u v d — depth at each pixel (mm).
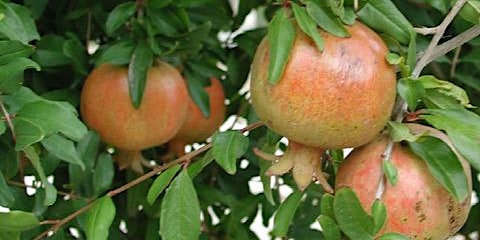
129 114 987
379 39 833
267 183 914
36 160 862
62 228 980
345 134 815
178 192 869
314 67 808
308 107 810
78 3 1056
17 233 871
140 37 999
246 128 883
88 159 990
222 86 1113
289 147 857
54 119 856
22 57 873
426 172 821
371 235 812
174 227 865
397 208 813
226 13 1103
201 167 887
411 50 848
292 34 815
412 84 831
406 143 833
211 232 1135
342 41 815
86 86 999
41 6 1006
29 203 965
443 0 932
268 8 1104
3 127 851
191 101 1069
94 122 997
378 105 813
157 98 990
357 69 808
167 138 1017
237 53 1113
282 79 813
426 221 817
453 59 1080
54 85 1063
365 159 830
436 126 819
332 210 831
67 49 1007
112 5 1059
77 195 996
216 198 1085
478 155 803
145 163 1062
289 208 876
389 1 857
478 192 1184
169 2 995
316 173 851
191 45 1016
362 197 822
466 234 1220
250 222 1145
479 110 1125
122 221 1129
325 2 826
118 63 978
